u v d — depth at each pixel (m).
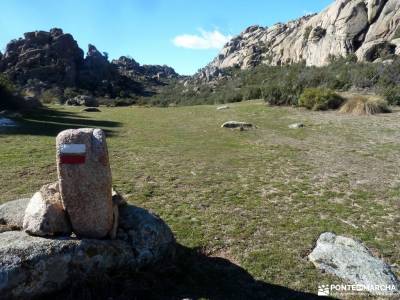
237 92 40.19
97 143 5.18
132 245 5.34
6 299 4.37
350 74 30.25
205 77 99.19
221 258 6.12
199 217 7.63
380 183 9.91
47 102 39.91
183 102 56.66
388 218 7.72
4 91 23.62
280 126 18.44
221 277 5.59
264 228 7.20
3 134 15.24
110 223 5.32
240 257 6.16
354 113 20.84
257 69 80.06
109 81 80.19
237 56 112.00
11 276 4.39
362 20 52.75
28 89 53.38
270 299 5.12
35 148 12.89
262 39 110.81
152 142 14.81
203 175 10.51
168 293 5.13
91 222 5.21
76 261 4.79
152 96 79.88
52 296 4.68
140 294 4.99
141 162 11.73
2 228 5.61
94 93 67.75
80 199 5.16
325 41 58.72
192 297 5.06
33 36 69.75
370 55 44.03
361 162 11.97
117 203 5.80
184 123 20.05
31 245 4.67
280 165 11.66
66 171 5.11
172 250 5.70
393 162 11.90
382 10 51.00
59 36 71.81
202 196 8.86
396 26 48.03
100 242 5.05
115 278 5.02
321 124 18.42
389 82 26.75
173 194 8.95
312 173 10.83
